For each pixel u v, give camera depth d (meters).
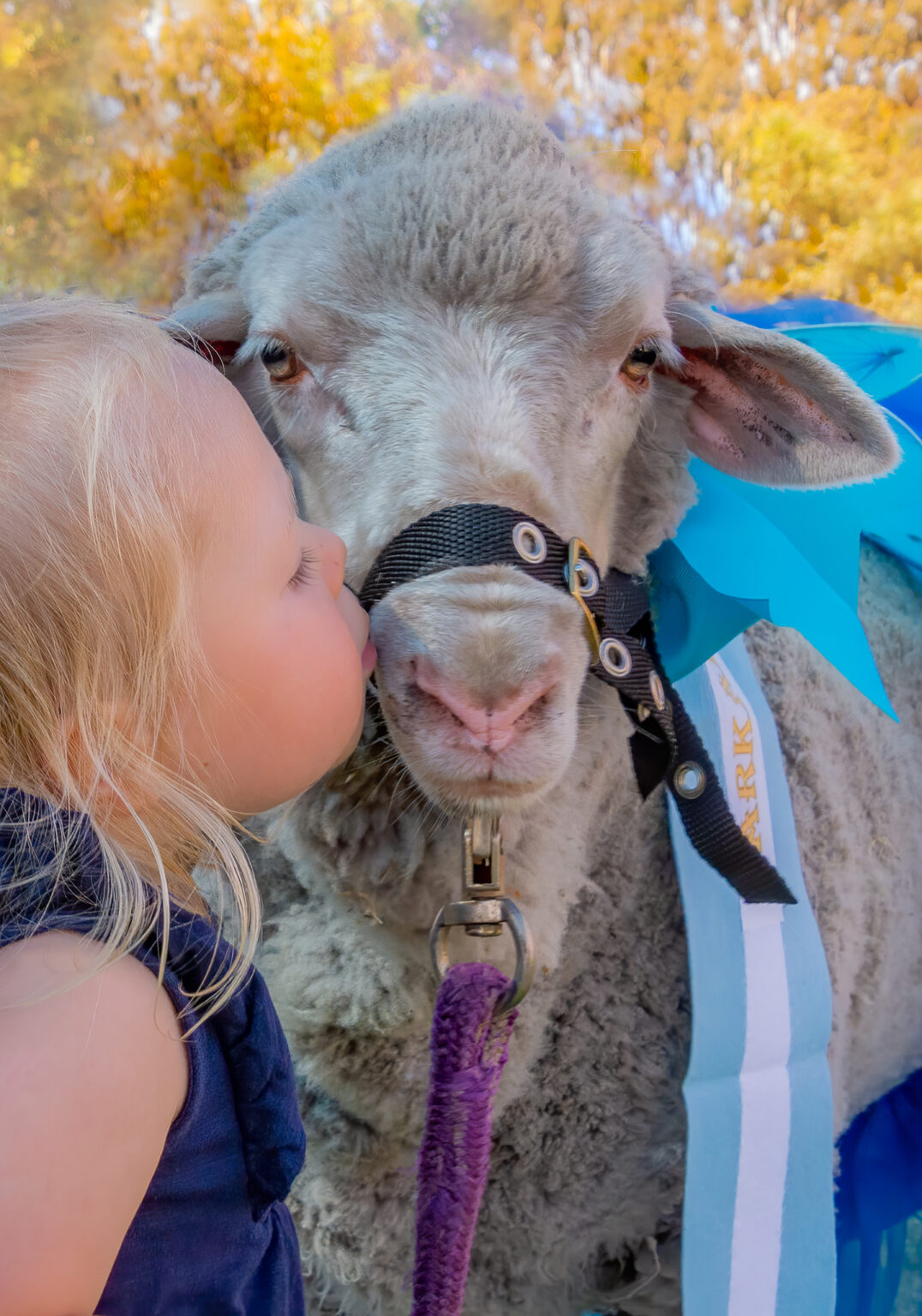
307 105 8.87
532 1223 1.64
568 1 9.08
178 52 8.87
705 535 1.67
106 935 0.77
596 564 1.42
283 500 0.96
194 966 0.86
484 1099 1.09
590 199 1.57
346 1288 1.58
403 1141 1.52
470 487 1.33
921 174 9.51
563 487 1.46
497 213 1.46
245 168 9.02
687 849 1.65
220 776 0.95
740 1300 1.53
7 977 0.72
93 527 0.82
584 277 1.50
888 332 2.18
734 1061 1.60
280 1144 0.93
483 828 1.27
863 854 2.12
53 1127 0.67
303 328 1.47
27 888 0.78
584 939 1.67
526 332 1.47
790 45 9.78
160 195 8.94
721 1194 1.54
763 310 2.60
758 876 1.52
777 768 1.78
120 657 0.84
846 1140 2.21
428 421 1.39
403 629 1.22
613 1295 1.74
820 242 9.38
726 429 1.91
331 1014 1.46
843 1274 2.02
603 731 1.58
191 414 0.90
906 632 2.50
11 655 0.81
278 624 0.95
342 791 1.39
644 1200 1.69
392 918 1.42
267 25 8.78
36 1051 0.69
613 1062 1.66
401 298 1.46
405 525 1.34
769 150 9.30
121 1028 0.74
